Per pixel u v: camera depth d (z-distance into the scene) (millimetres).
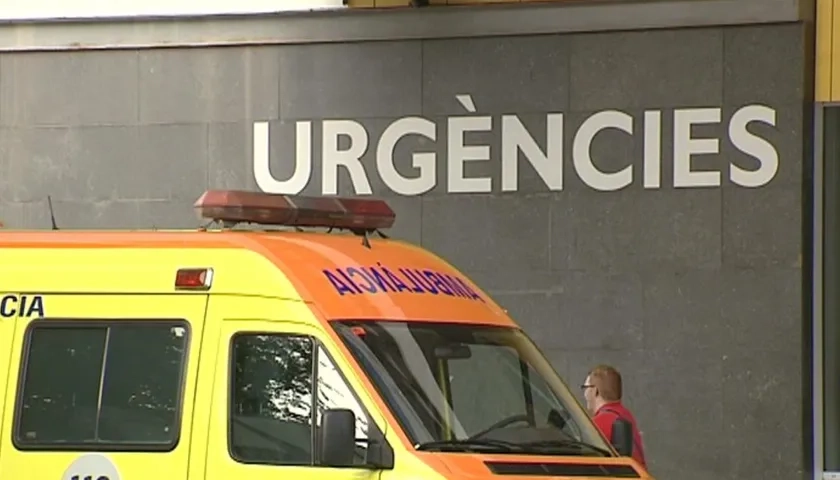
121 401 26719
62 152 47375
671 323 43000
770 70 42469
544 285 43906
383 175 45094
